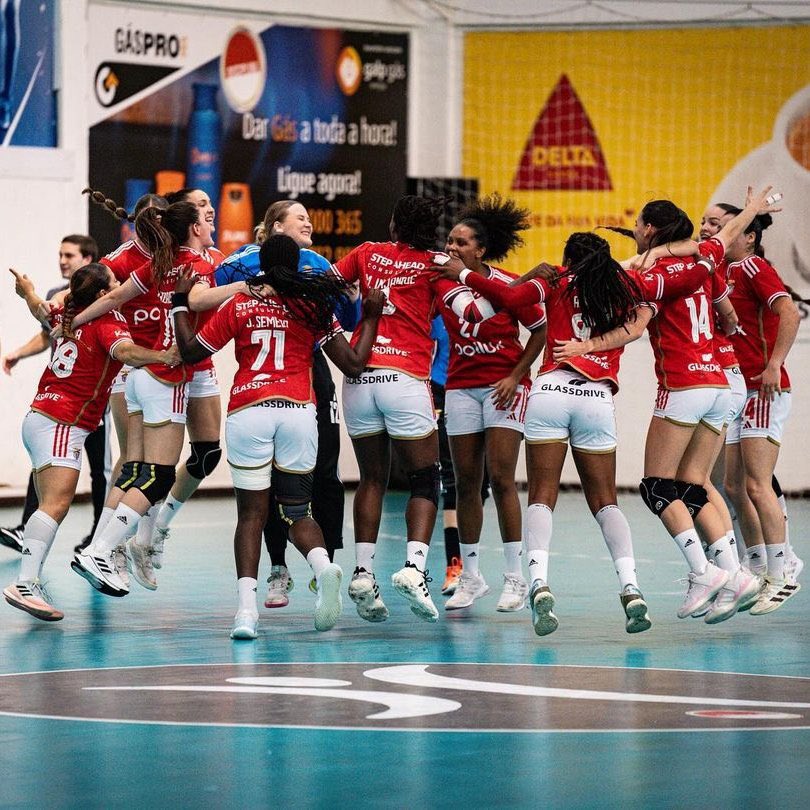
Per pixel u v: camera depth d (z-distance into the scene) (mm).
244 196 34531
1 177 31266
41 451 17375
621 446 34844
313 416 16094
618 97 35312
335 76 35344
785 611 18641
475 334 17172
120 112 32875
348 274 17281
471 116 36062
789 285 34750
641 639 16359
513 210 18016
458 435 18078
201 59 33750
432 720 12156
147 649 15594
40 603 17094
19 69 31547
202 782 10227
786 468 34594
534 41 35625
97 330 17094
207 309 16406
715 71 34844
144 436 18078
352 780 10266
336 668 14469
